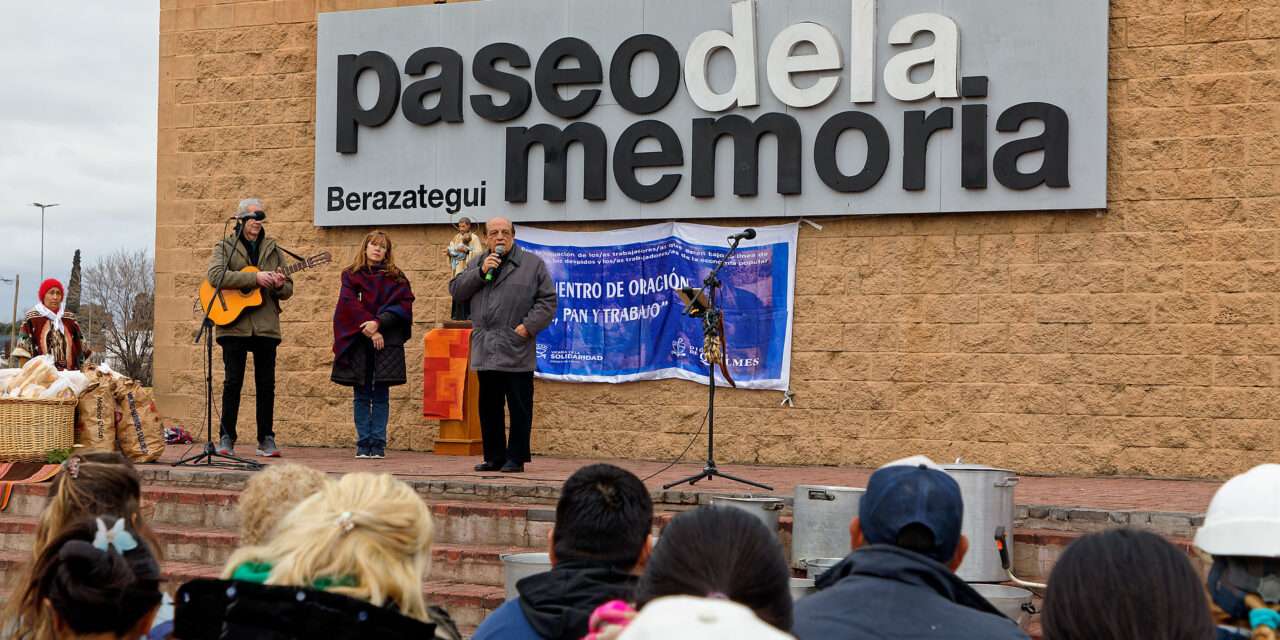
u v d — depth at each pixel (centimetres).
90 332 4569
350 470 995
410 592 297
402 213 1238
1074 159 1039
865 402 1100
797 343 1122
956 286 1078
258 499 359
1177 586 230
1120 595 230
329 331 1264
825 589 333
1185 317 1020
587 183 1177
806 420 1117
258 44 1299
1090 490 921
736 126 1130
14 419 963
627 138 1165
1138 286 1032
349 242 1263
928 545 328
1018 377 1060
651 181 1159
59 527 375
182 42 1326
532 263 1000
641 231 1169
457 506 835
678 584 274
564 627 359
